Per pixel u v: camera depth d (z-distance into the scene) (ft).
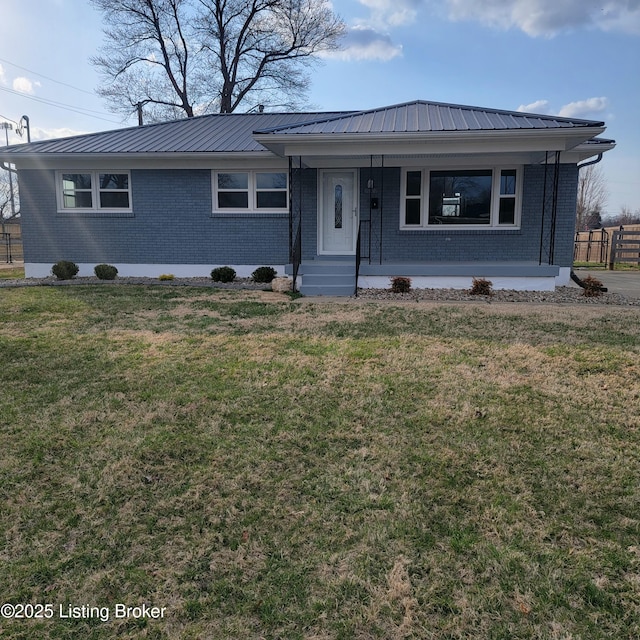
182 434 11.60
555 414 12.48
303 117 48.49
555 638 6.10
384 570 7.32
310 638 6.17
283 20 87.04
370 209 37.78
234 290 33.47
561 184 35.40
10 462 10.35
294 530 8.27
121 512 8.77
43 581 7.19
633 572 7.22
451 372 15.51
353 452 10.76
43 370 15.99
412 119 32.86
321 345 18.66
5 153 37.93
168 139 40.98
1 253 84.28
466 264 33.55
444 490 9.33
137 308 26.27
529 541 7.90
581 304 27.91
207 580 7.19
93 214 39.73
